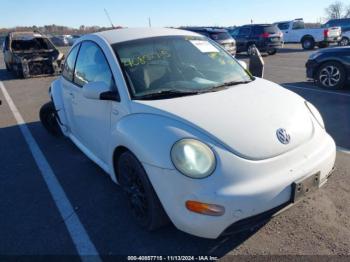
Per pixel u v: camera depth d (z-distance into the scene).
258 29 19.19
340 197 3.41
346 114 6.21
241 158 2.49
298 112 3.03
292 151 2.68
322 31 21.81
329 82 8.61
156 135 2.64
